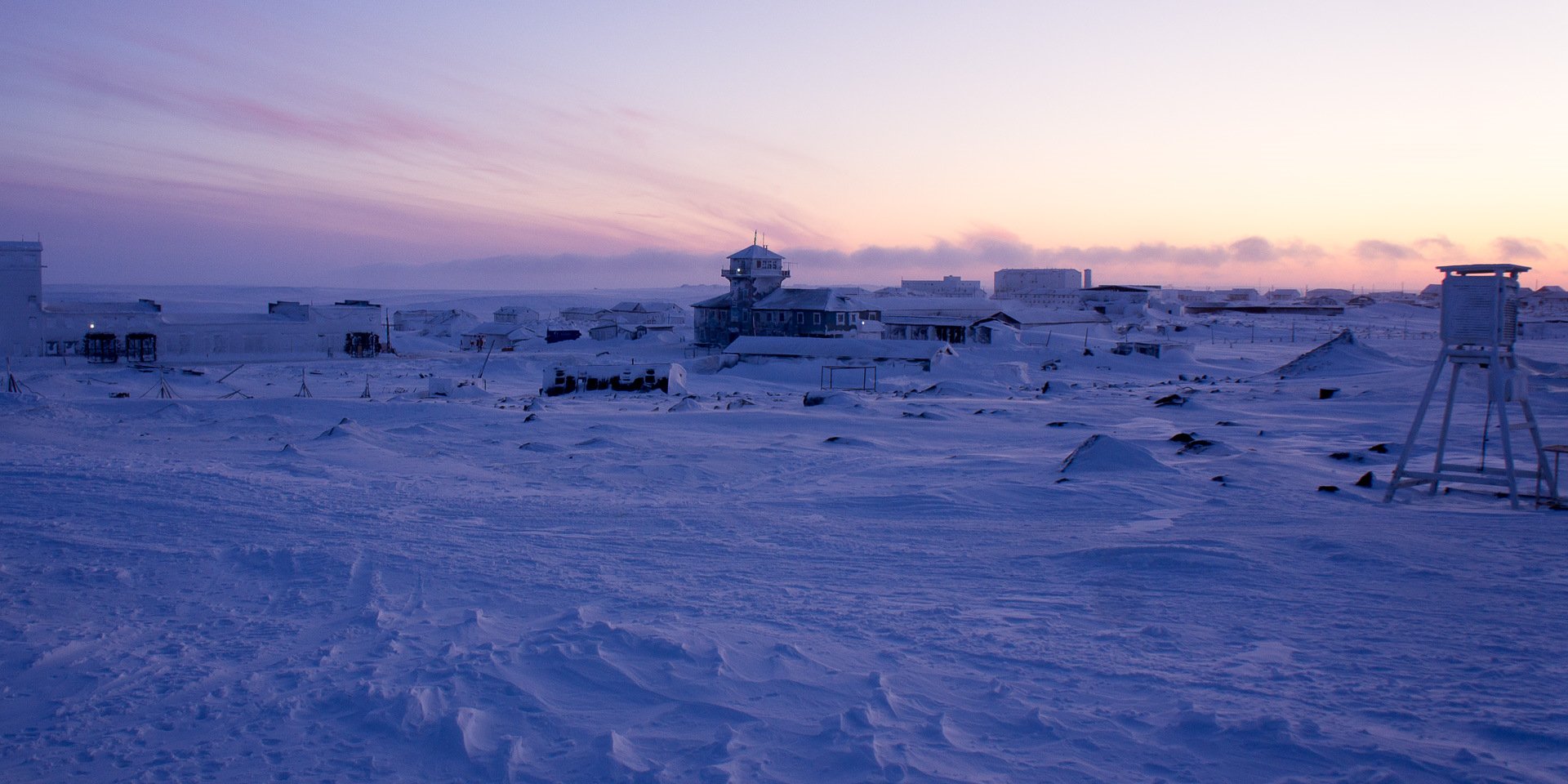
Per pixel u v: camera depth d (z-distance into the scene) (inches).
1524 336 4485.7
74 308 3196.4
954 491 711.1
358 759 237.8
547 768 231.5
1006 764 230.7
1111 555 476.1
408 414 1414.9
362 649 328.2
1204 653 319.3
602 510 657.6
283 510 628.4
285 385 2415.1
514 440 1173.7
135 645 335.6
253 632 350.9
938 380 2566.4
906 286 7455.7
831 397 1683.1
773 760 234.1
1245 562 455.2
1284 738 241.8
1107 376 2765.7
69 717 266.8
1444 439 674.2
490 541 534.0
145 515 594.6
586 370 2206.0
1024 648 325.4
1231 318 6604.3
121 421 1325.0
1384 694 276.8
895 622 361.7
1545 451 637.3
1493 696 274.2
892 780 221.3
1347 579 426.6
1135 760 232.7
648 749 242.4
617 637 332.2
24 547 494.3
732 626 353.7
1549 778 217.6
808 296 3713.1
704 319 4060.0
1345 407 1549.0
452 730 249.9
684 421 1363.2
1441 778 218.8
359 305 3905.0
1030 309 4975.4
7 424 1193.4
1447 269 661.9
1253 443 1094.4
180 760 237.3
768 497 734.5
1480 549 490.3
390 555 485.1
